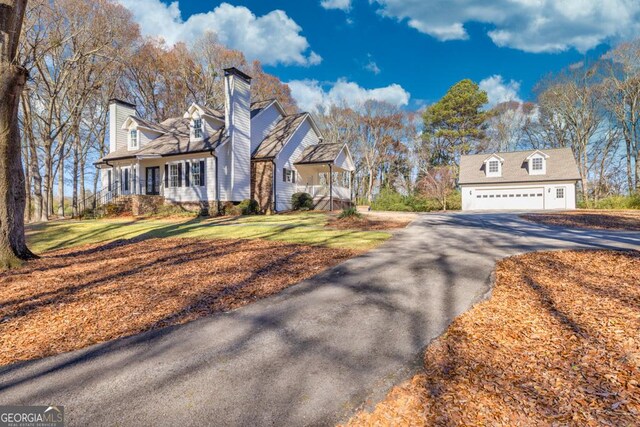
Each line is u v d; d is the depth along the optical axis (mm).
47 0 17000
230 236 10789
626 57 28078
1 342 3643
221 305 4590
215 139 19031
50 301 4969
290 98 39062
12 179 7609
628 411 2137
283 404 2389
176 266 7012
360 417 2221
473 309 4105
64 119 23984
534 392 2400
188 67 30156
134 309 4539
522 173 27312
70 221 16828
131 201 19891
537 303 4191
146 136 21828
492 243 8398
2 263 7336
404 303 4387
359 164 43312
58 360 3195
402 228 11773
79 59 18797
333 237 9844
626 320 3506
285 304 4516
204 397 2508
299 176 22141
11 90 7227
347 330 3635
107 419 2285
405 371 2779
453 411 2230
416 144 43219
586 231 10523
